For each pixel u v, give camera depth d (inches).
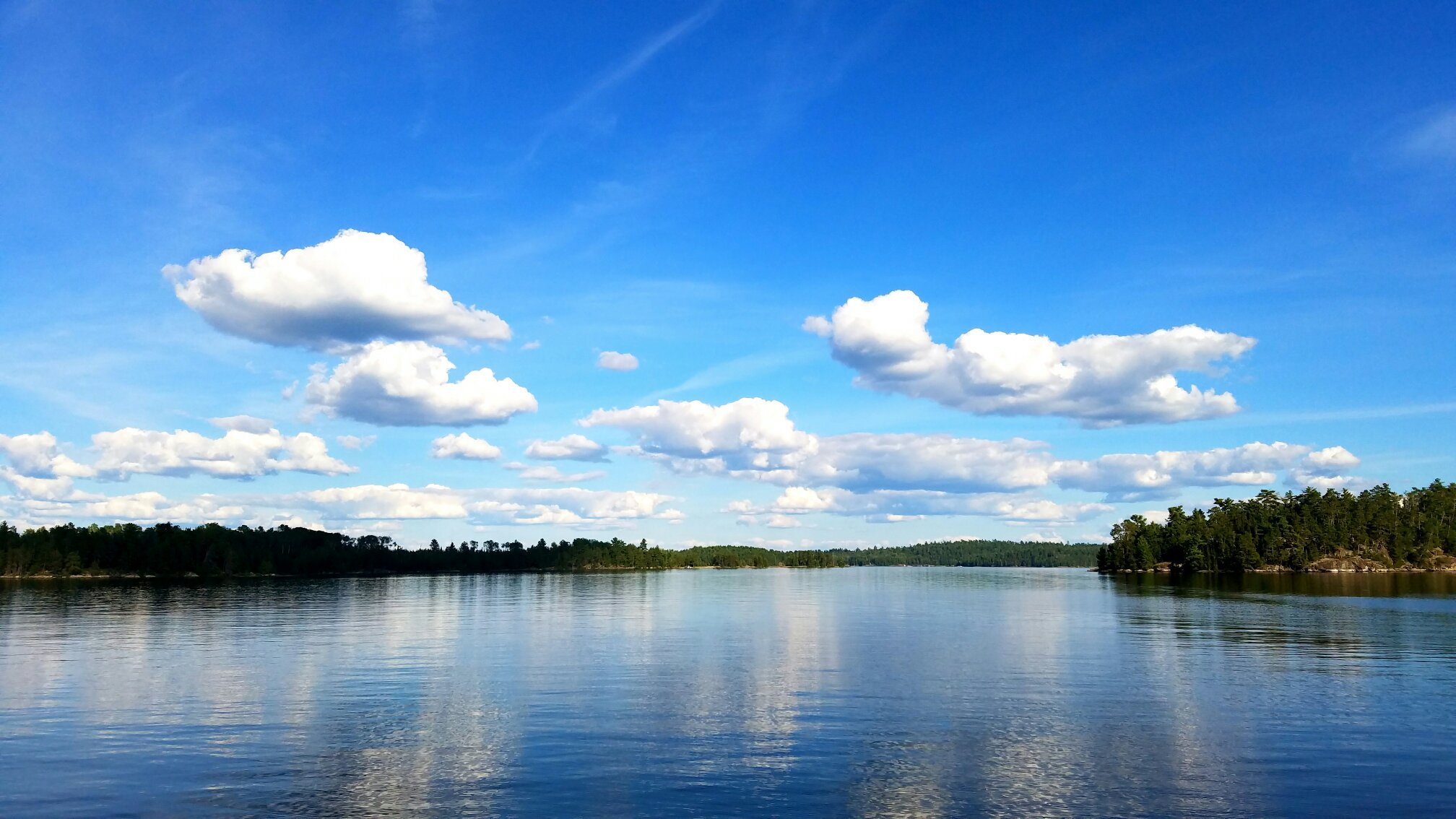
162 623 3363.7
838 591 7017.7
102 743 1257.4
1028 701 1574.8
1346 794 1015.0
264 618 3656.5
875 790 1027.3
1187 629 2992.1
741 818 932.6
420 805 973.8
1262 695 1633.9
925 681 1814.7
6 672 1957.4
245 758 1175.0
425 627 3198.8
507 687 1740.9
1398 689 1691.7
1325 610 3946.9
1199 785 1045.8
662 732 1316.4
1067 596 5654.5
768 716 1444.4
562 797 1001.5
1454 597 4938.5
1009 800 991.6
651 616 3833.7
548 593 6594.5
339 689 1716.3
